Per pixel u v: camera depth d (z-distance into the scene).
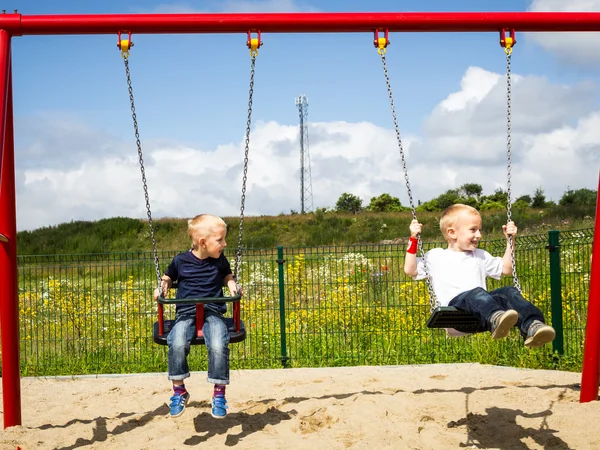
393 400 5.95
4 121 5.11
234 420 5.61
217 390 4.83
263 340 8.73
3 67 5.16
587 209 26.80
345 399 6.10
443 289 4.90
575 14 5.58
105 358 8.33
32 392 6.89
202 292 4.95
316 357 8.15
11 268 5.38
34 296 9.16
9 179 5.36
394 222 30.47
